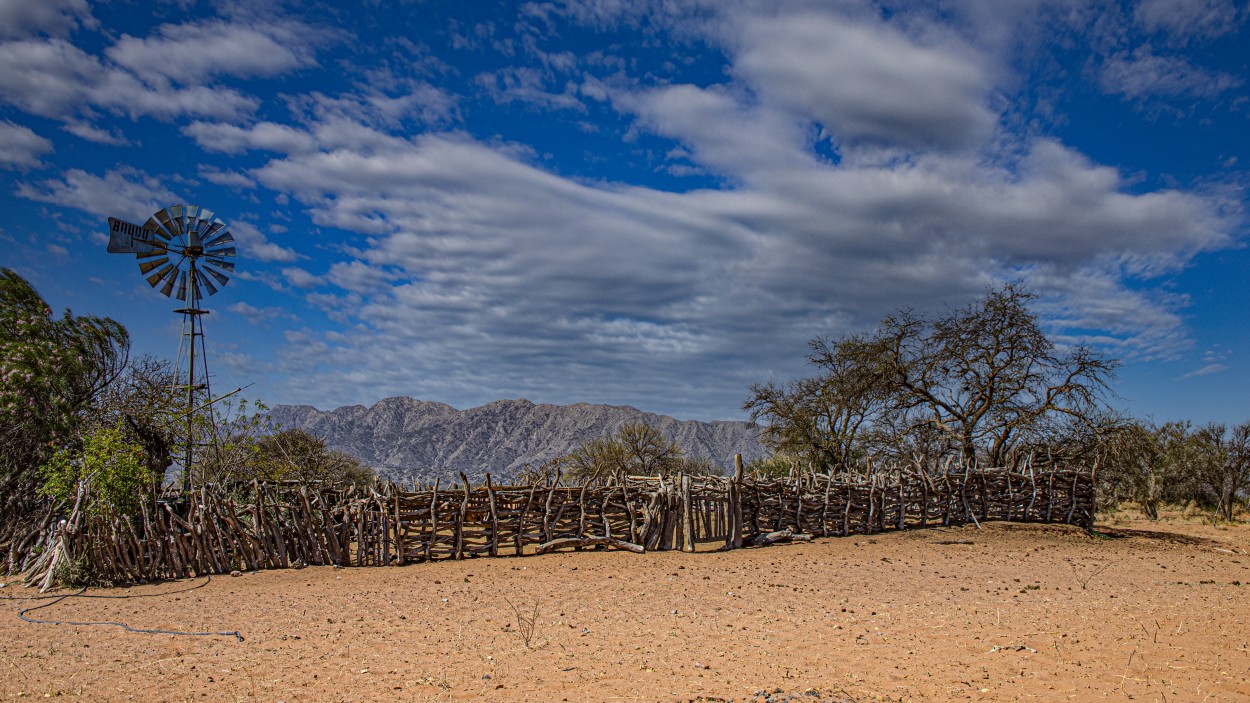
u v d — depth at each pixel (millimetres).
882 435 28828
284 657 8609
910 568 15719
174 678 7789
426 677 7613
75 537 13797
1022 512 23500
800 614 10898
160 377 20141
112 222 21734
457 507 16844
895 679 7023
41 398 16391
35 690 7418
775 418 34312
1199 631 8828
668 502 18203
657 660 8125
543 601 12164
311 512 16047
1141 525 28047
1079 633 8828
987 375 26141
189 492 16328
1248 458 30469
